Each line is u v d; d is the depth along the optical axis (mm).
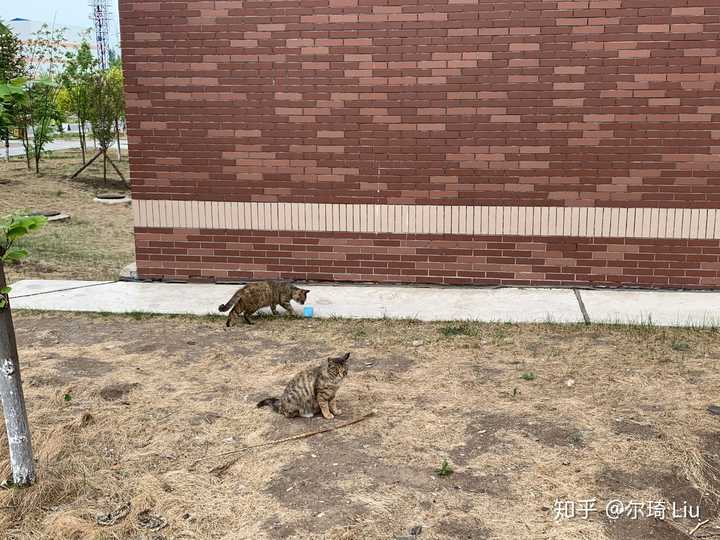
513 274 9070
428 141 8914
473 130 8812
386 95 8883
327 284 9375
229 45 9016
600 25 8391
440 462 4648
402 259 9242
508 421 5223
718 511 4066
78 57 21375
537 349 6781
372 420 5293
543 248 8961
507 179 8859
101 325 7734
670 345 6809
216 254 9555
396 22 8719
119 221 14969
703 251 8703
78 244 12578
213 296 8883
